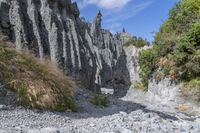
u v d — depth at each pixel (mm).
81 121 10766
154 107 19781
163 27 24375
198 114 17406
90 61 37531
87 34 44000
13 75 12148
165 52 21953
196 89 18281
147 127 8773
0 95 11281
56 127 8953
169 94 20359
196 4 22578
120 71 58469
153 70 24078
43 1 30641
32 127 8812
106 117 10883
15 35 24703
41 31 28719
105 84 57219
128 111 15672
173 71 20000
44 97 11719
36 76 12367
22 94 11523
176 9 23859
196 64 18891
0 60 12266
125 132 8141
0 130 7703
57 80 13086
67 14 35500
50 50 28938
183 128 8961
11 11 25344
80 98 16500
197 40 19422
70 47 31984
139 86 29500
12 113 10289
